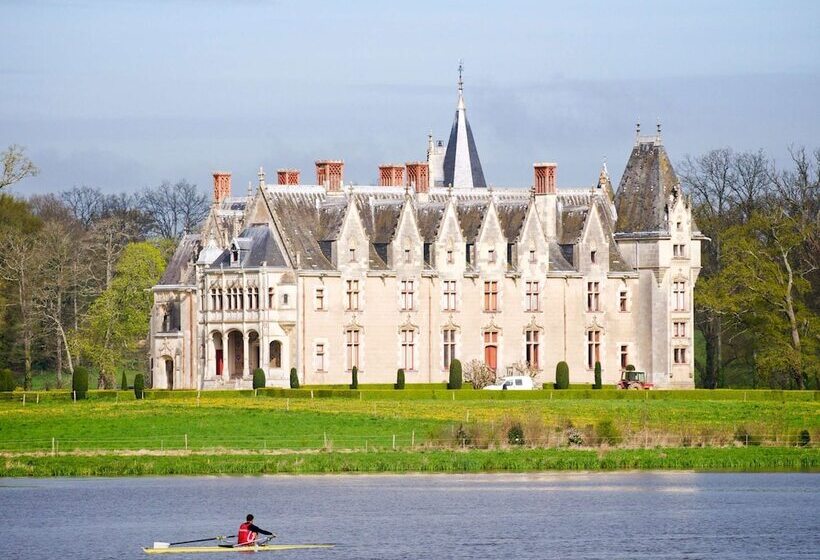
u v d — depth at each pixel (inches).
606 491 6948.8
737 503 6717.5
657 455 7490.2
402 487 7027.6
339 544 6082.7
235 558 5925.2
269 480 7150.6
